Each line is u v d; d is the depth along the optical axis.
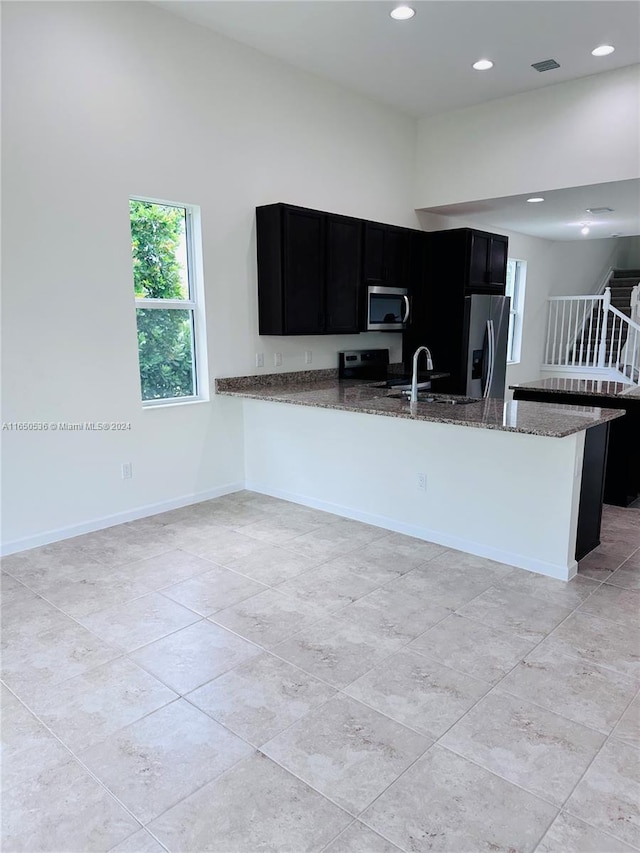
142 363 4.15
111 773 1.80
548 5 3.70
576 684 2.23
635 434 4.30
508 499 3.30
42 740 1.95
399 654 2.44
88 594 2.98
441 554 3.49
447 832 1.59
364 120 5.41
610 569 3.28
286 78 4.68
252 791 1.73
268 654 2.44
